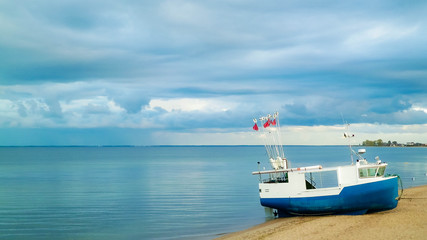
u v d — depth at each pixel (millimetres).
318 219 33125
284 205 35875
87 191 73000
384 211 34188
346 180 33750
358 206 33062
